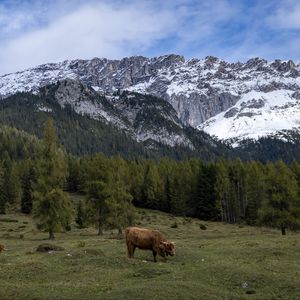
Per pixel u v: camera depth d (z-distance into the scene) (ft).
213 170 393.91
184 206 409.08
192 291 69.46
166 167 525.34
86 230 270.05
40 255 117.19
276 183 228.63
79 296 67.31
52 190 208.64
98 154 244.83
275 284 76.54
